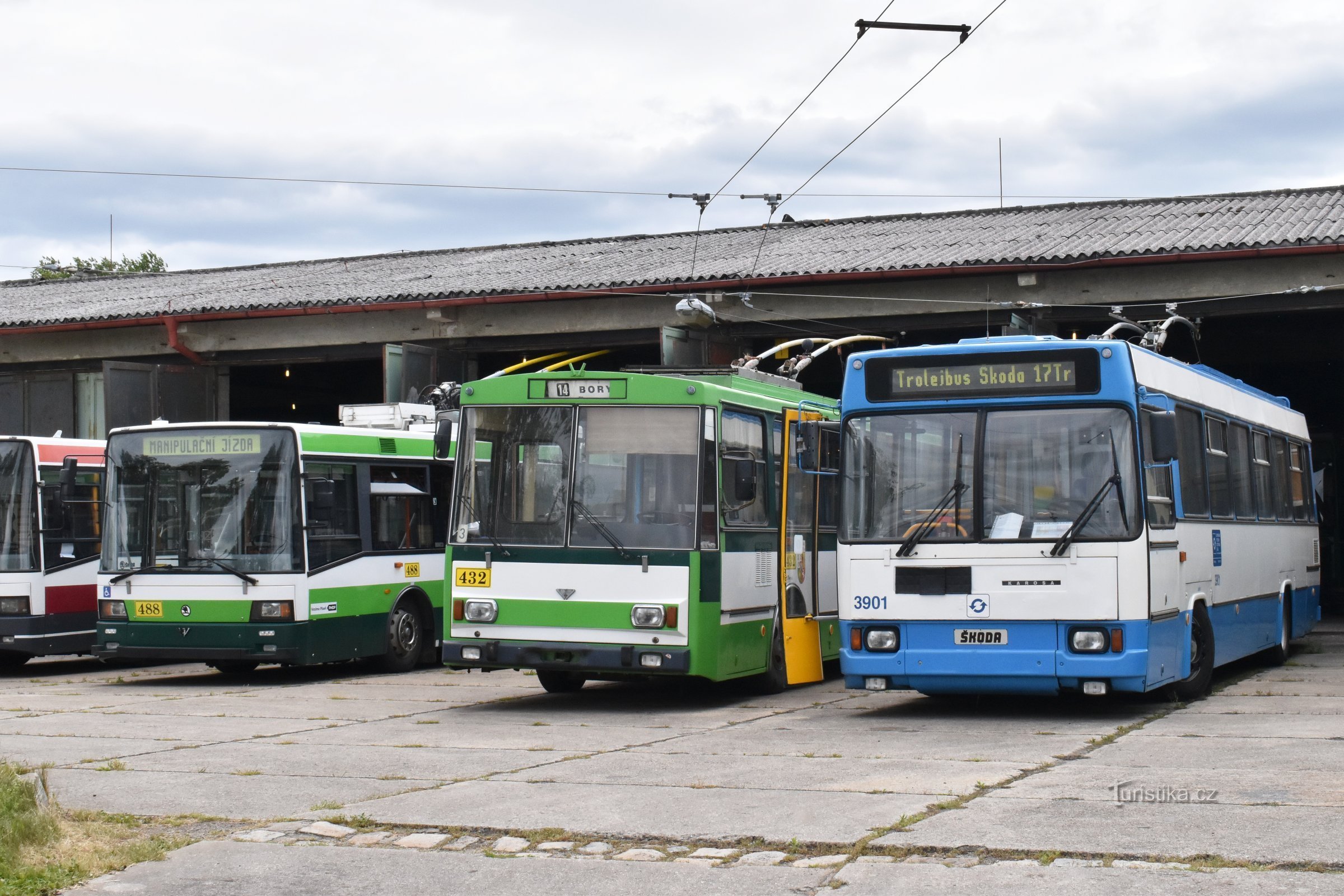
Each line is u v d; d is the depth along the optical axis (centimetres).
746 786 823
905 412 1152
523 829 708
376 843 688
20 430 2834
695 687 1514
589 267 2486
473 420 1323
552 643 1268
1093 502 1090
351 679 1684
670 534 1254
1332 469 2991
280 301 2481
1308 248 1867
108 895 601
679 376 1428
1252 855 609
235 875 631
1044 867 604
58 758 992
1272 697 1282
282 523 1611
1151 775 819
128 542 1650
